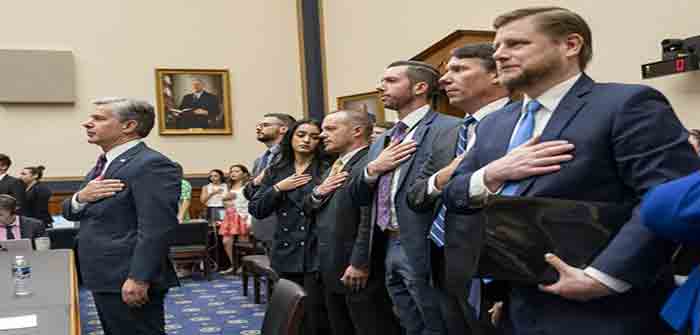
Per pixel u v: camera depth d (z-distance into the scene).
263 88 10.32
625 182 1.51
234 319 5.36
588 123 1.55
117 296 2.82
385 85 2.78
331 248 3.21
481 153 1.84
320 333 3.52
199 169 10.02
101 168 3.01
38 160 9.48
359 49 9.34
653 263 1.41
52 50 9.57
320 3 10.12
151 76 9.91
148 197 2.82
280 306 2.03
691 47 4.48
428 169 2.43
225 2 10.25
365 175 2.76
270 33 10.39
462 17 7.23
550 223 1.51
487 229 1.57
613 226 1.48
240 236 7.82
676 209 1.26
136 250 2.77
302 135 3.64
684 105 4.75
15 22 9.49
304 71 10.20
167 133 9.88
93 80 9.72
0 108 9.41
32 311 2.11
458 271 2.08
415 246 2.49
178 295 6.50
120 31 9.84
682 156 1.45
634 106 1.50
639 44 5.09
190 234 7.45
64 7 9.66
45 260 3.63
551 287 1.47
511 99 2.36
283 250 3.55
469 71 2.38
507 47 1.67
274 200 3.57
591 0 5.55
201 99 10.06
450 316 2.35
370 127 3.40
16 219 5.76
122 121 2.95
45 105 9.55
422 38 8.05
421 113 2.75
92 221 2.88
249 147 10.24
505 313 1.74
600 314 1.51
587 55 1.67
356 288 2.99
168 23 10.02
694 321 1.34
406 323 2.73
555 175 1.56
